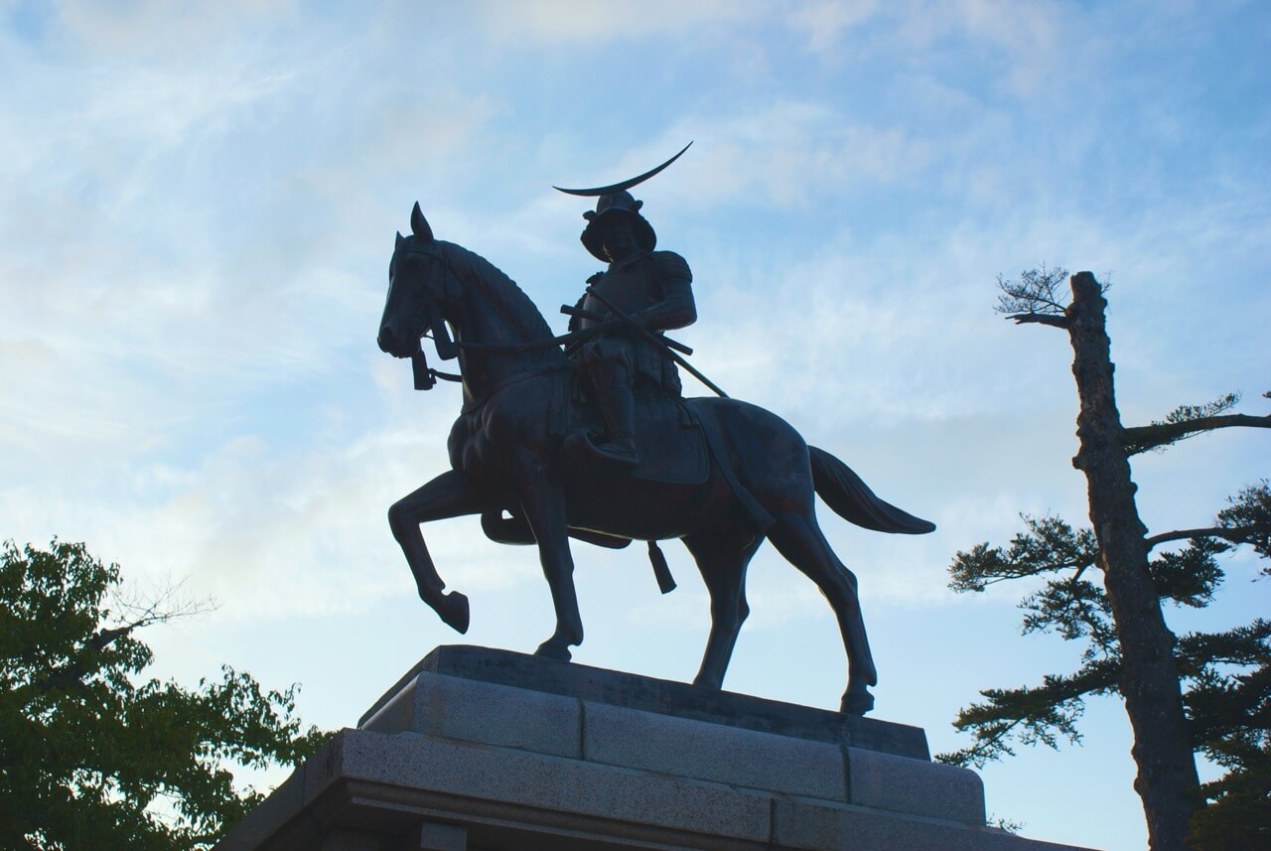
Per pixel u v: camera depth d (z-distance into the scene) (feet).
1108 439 66.13
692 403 29.25
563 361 27.89
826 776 24.93
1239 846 50.70
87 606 60.39
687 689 25.16
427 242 27.50
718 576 29.25
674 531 28.50
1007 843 24.82
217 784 58.49
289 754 61.93
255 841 23.25
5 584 58.75
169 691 61.11
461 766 21.63
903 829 24.32
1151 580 63.82
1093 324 68.54
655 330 28.58
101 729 55.26
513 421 26.71
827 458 30.42
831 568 28.48
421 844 21.15
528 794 21.88
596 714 23.72
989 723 68.69
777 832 23.36
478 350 27.25
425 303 27.09
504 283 27.99
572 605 25.88
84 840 53.78
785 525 28.58
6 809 53.06
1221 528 64.13
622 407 27.14
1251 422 64.85
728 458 28.63
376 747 21.24
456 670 23.68
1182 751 60.18
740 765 24.39
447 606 26.14
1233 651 61.87
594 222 30.22
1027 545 69.46
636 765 23.61
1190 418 66.03
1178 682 61.72
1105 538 64.95
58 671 59.57
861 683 27.66
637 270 29.63
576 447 26.48
